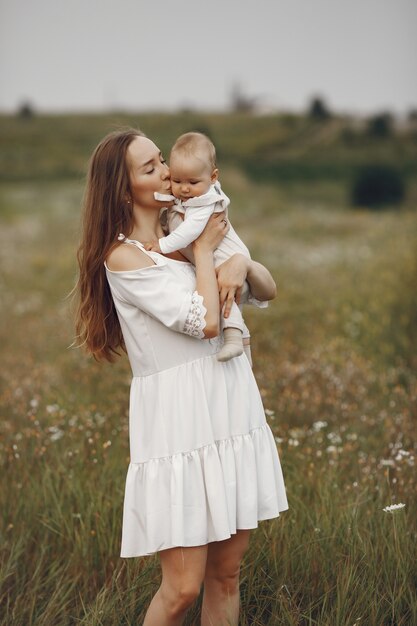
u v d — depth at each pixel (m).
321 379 6.47
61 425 5.37
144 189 3.11
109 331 3.36
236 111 46.31
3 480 4.58
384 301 8.91
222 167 39.31
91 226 3.14
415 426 5.42
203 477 2.99
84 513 4.23
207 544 3.12
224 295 3.10
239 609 3.42
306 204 32.81
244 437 3.07
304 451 4.84
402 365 7.30
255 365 6.86
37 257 14.38
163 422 3.02
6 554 4.07
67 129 41.47
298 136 42.53
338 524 3.88
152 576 3.69
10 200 28.31
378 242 13.77
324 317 9.21
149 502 3.00
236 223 21.06
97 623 3.38
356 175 36.66
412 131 41.78
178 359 3.06
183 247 3.06
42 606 3.70
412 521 3.95
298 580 3.69
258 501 3.09
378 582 3.53
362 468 4.65
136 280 3.02
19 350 8.26
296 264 12.75
